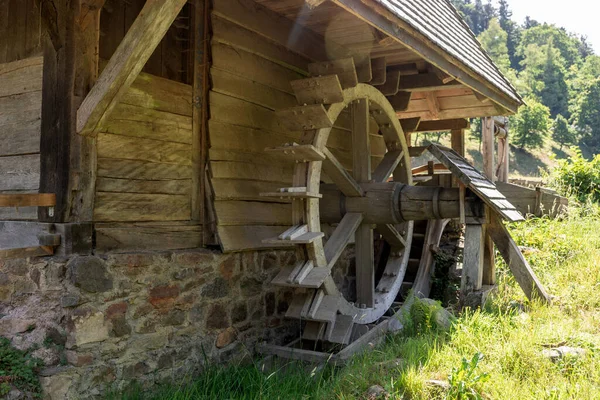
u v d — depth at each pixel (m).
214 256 4.57
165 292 4.15
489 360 4.02
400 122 7.53
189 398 3.86
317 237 4.75
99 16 3.93
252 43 5.12
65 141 3.75
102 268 3.72
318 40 5.93
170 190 4.45
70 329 3.55
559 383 3.59
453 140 8.96
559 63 77.06
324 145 5.15
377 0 3.91
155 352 4.06
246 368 4.53
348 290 6.97
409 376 3.62
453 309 5.68
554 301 5.71
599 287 6.01
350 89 5.49
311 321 4.92
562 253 7.41
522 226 8.58
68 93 3.76
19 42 4.27
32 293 3.77
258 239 4.99
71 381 3.51
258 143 5.22
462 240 8.38
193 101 4.66
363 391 3.65
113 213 4.02
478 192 5.42
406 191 5.77
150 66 4.43
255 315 5.03
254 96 5.18
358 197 5.86
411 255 7.89
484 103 8.01
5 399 3.28
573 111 69.31
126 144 4.12
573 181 11.75
